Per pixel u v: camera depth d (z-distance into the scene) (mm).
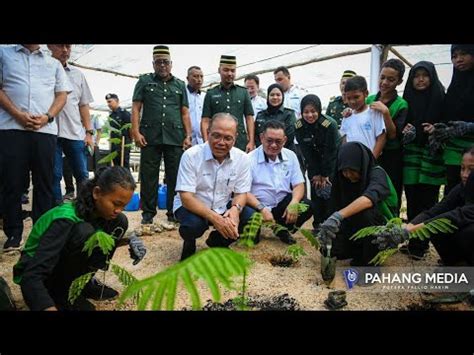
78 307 1991
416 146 3148
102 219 2000
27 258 1818
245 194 3045
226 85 4203
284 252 3240
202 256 921
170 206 4199
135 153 10938
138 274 2648
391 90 3238
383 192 2650
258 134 4539
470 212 2332
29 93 2945
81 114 4383
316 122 3732
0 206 3338
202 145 2877
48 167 3090
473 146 2422
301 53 6461
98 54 7227
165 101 3926
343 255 2990
